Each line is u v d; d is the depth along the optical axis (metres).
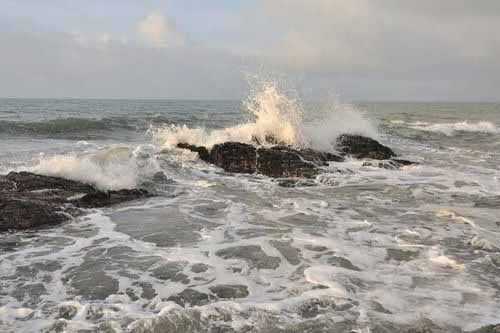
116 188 8.85
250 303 4.12
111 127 21.91
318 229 6.61
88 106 54.34
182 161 11.84
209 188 9.62
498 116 41.12
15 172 8.68
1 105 51.72
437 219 7.30
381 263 5.21
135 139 18.50
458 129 26.55
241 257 5.40
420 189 9.79
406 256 5.46
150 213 7.52
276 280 4.71
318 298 4.21
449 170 12.77
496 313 4.00
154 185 9.55
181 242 5.99
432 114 44.78
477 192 9.60
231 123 27.00
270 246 5.79
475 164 14.30
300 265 5.13
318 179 10.68
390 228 6.72
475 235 6.38
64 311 3.99
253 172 11.51
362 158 13.70
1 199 7.13
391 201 8.71
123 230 6.54
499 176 11.89
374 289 4.47
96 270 5.01
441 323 3.79
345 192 9.51
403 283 4.64
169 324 3.70
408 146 19.19
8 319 3.82
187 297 4.33
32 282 4.68
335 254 5.48
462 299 4.28
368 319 3.84
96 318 3.86
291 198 8.80
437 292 4.43
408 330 3.68
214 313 3.88
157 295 4.38
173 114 36.31
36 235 6.26
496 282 4.73
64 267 5.09
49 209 7.12
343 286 4.52
